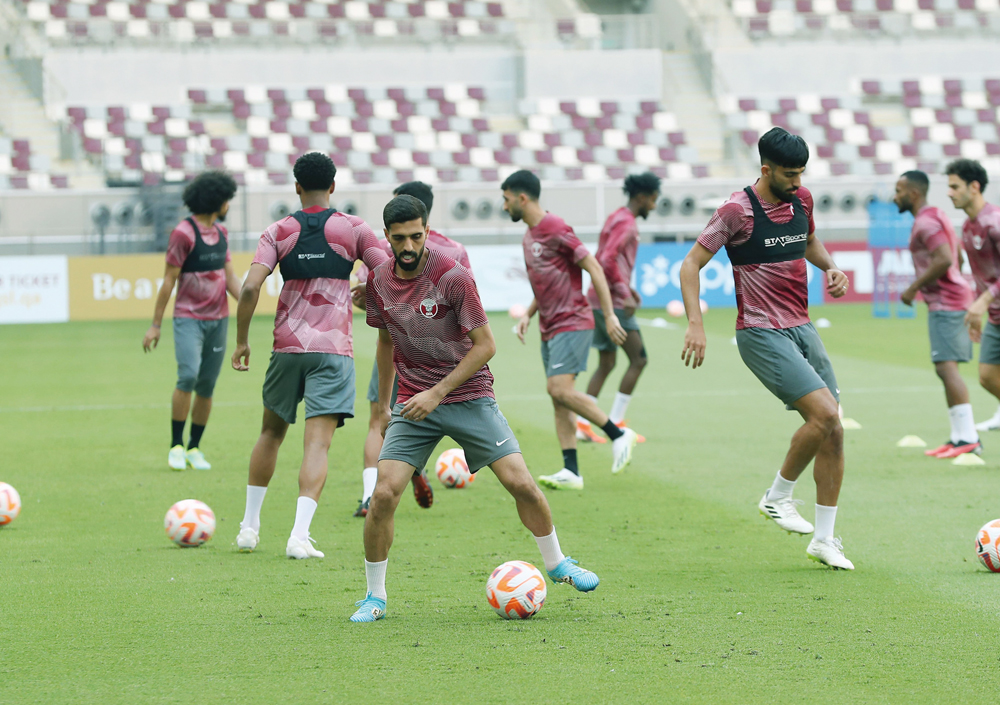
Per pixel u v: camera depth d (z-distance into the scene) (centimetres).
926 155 12019
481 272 9344
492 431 1670
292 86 12081
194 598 1766
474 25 12706
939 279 3197
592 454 3309
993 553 1897
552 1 13512
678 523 2367
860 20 12988
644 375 5359
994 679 1355
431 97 12206
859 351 6241
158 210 9819
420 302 1617
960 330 3177
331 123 11788
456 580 1886
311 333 2080
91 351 6662
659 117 12131
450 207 10362
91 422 4006
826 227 10706
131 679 1376
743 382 5081
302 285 2092
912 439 3403
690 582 1858
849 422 3762
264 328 8194
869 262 10038
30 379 5366
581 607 1702
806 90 12575
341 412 2111
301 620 1639
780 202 1966
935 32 13150
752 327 1992
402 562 2022
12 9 12200
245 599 1759
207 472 3031
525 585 1633
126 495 2708
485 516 2455
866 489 2722
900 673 1379
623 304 3488
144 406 4444
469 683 1351
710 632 1560
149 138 11131
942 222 3164
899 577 1883
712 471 3005
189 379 3027
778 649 1479
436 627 1600
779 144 1906
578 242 2736
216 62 11931
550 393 2795
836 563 1930
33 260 9088
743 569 1955
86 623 1625
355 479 2956
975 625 1587
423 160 11506
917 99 12631
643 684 1342
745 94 12562
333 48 12412
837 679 1357
